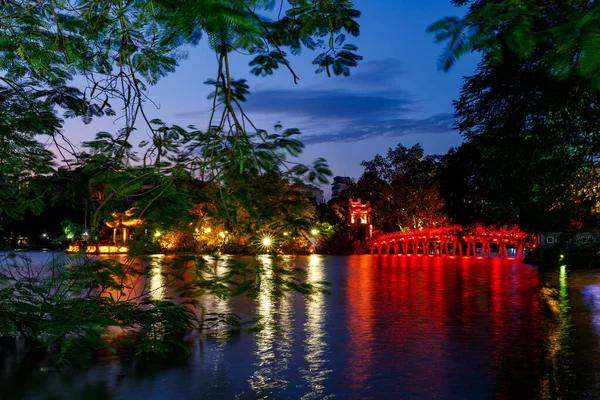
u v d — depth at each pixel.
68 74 7.09
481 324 16.25
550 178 16.23
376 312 18.75
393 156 86.62
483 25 2.66
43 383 9.67
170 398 9.05
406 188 81.19
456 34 2.66
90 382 9.84
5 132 8.38
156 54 6.33
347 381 10.05
